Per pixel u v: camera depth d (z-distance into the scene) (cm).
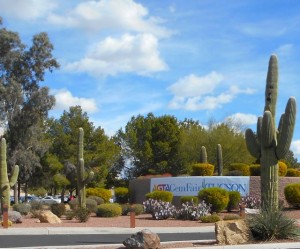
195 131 6756
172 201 3722
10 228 2419
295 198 3181
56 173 6378
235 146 6169
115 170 7569
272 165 1980
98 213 3250
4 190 2923
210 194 3200
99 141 6612
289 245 1595
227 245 1605
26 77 5325
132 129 7612
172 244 1706
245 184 3619
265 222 1691
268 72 2056
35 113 5209
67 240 2016
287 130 1936
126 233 2364
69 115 6600
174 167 7188
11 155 5184
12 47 5284
